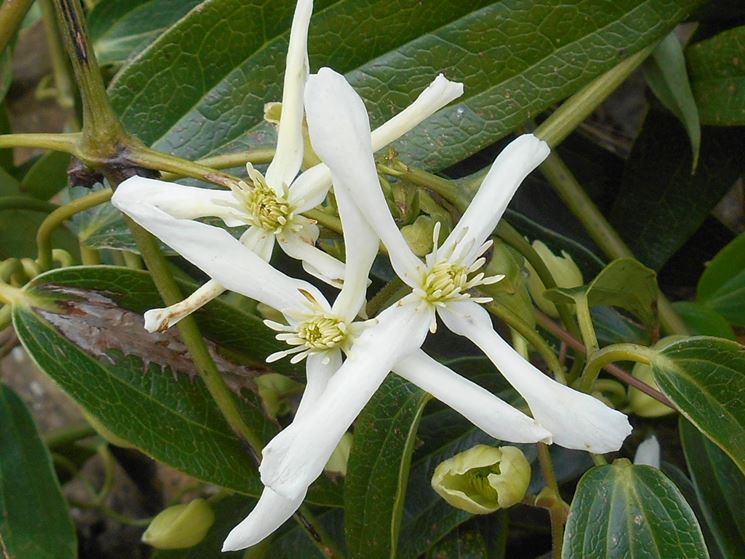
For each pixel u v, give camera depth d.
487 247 0.14
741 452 0.15
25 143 0.15
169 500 0.32
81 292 0.17
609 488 0.15
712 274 0.21
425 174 0.16
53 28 0.27
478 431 0.19
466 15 0.18
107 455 0.30
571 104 0.19
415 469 0.19
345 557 0.21
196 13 0.17
